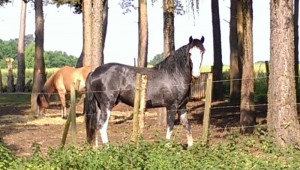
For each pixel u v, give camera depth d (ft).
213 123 69.51
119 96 47.96
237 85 91.30
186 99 47.52
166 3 62.59
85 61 88.94
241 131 55.26
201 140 38.83
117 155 34.17
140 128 44.06
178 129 58.39
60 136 59.21
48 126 71.31
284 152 36.73
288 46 43.91
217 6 101.60
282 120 43.73
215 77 102.01
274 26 44.09
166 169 31.89
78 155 34.94
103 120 47.62
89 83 48.24
